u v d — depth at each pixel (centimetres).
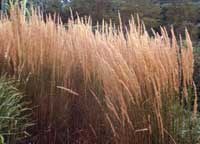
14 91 351
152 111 306
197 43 701
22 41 371
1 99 332
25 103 359
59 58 366
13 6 385
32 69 366
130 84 307
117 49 331
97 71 351
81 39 367
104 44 331
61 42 373
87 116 357
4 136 333
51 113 362
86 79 358
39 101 364
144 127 306
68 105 366
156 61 308
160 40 321
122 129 309
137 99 307
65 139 364
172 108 309
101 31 386
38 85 367
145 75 309
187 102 312
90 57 358
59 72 366
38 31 373
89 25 388
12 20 379
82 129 360
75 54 370
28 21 398
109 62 323
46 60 368
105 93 321
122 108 302
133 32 336
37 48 368
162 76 308
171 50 316
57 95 365
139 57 314
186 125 310
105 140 339
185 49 316
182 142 308
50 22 379
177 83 312
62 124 364
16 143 345
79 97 365
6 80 360
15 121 330
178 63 320
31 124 348
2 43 381
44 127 363
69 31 382
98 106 350
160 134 302
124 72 307
